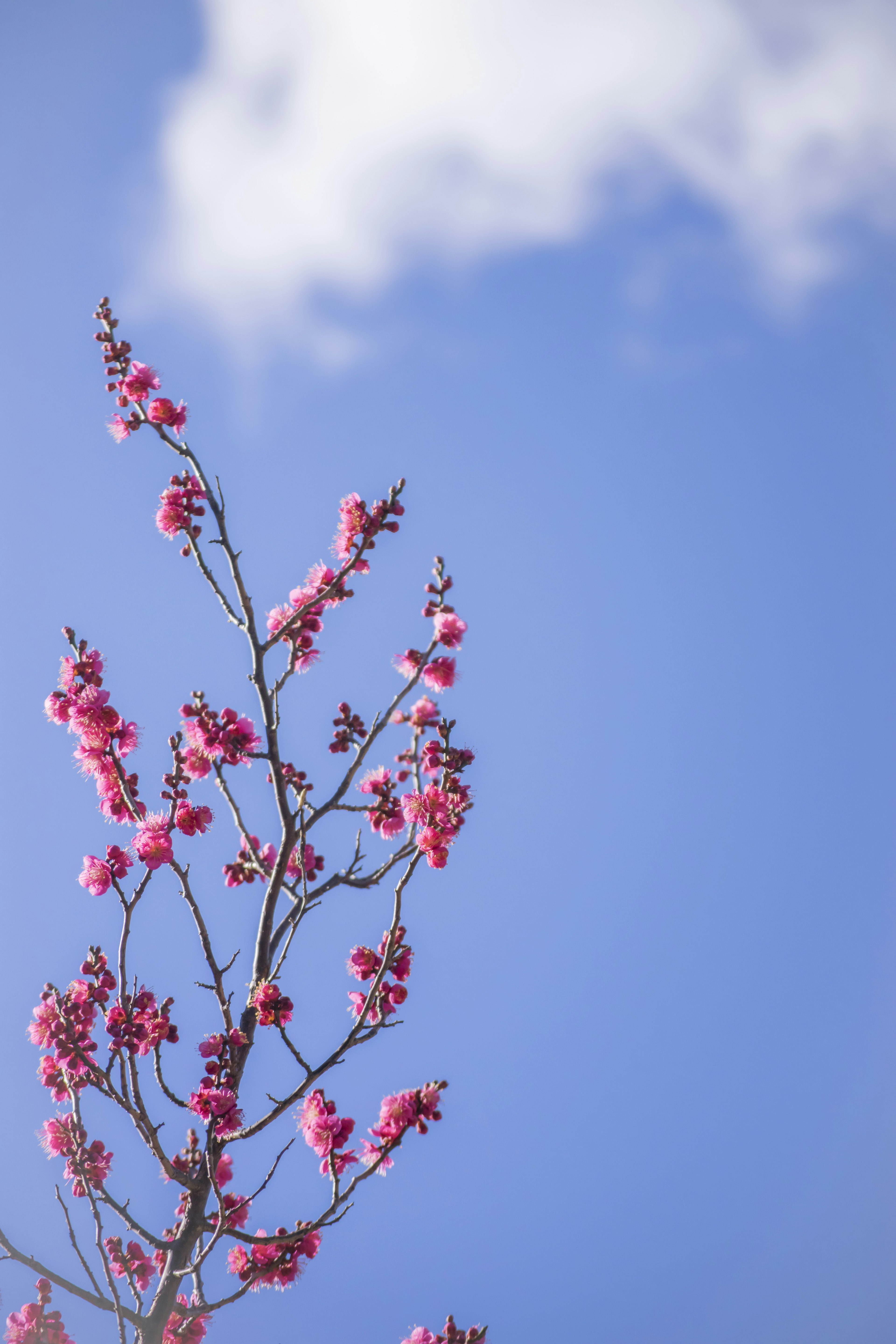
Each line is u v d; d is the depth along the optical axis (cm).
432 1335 292
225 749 295
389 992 291
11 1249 283
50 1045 289
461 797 291
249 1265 291
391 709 296
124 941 289
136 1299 288
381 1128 287
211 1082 289
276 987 291
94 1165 288
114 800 293
